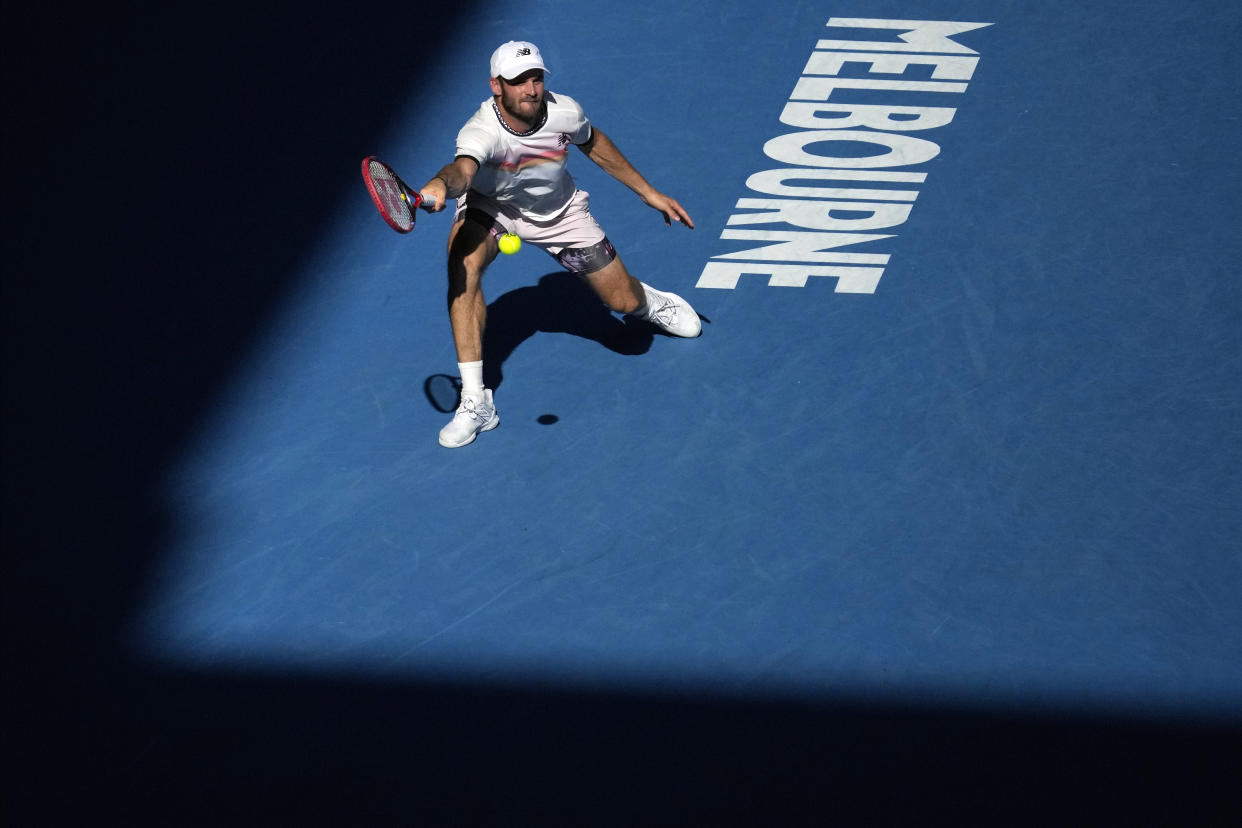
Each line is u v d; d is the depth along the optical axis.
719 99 35.03
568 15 38.66
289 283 29.69
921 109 34.22
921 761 19.19
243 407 26.55
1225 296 27.61
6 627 22.11
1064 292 28.05
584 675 20.80
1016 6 38.19
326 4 40.00
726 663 20.84
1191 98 33.78
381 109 35.25
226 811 19.08
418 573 22.77
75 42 39.00
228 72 37.19
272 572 22.95
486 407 25.36
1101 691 20.06
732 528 23.22
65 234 31.56
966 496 23.53
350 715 20.39
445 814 18.83
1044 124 33.34
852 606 21.64
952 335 27.16
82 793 19.42
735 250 29.92
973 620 21.27
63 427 26.23
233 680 21.06
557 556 22.92
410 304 28.95
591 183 32.25
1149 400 25.27
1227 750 19.16
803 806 18.64
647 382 26.58
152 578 22.95
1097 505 23.17
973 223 30.23
